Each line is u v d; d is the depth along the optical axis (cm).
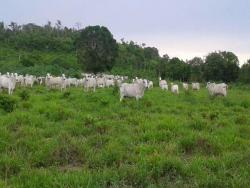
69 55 10488
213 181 797
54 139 1115
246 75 7950
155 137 1192
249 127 1402
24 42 10931
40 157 968
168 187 784
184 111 1881
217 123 1509
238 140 1180
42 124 1381
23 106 1769
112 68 8975
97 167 913
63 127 1328
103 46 8119
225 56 8569
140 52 11762
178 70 8056
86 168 909
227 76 8512
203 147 1095
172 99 2480
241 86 6312
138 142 1162
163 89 3778
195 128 1392
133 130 1318
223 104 2314
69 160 988
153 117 1562
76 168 940
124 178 824
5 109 1630
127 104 2014
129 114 1675
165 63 8425
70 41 11550
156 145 1081
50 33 12425
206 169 889
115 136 1216
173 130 1289
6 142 1070
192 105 2181
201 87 5522
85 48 8131
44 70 6506
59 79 3388
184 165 902
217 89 2767
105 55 8162
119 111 1745
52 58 9631
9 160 909
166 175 864
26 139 1111
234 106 2222
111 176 826
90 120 1442
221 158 966
